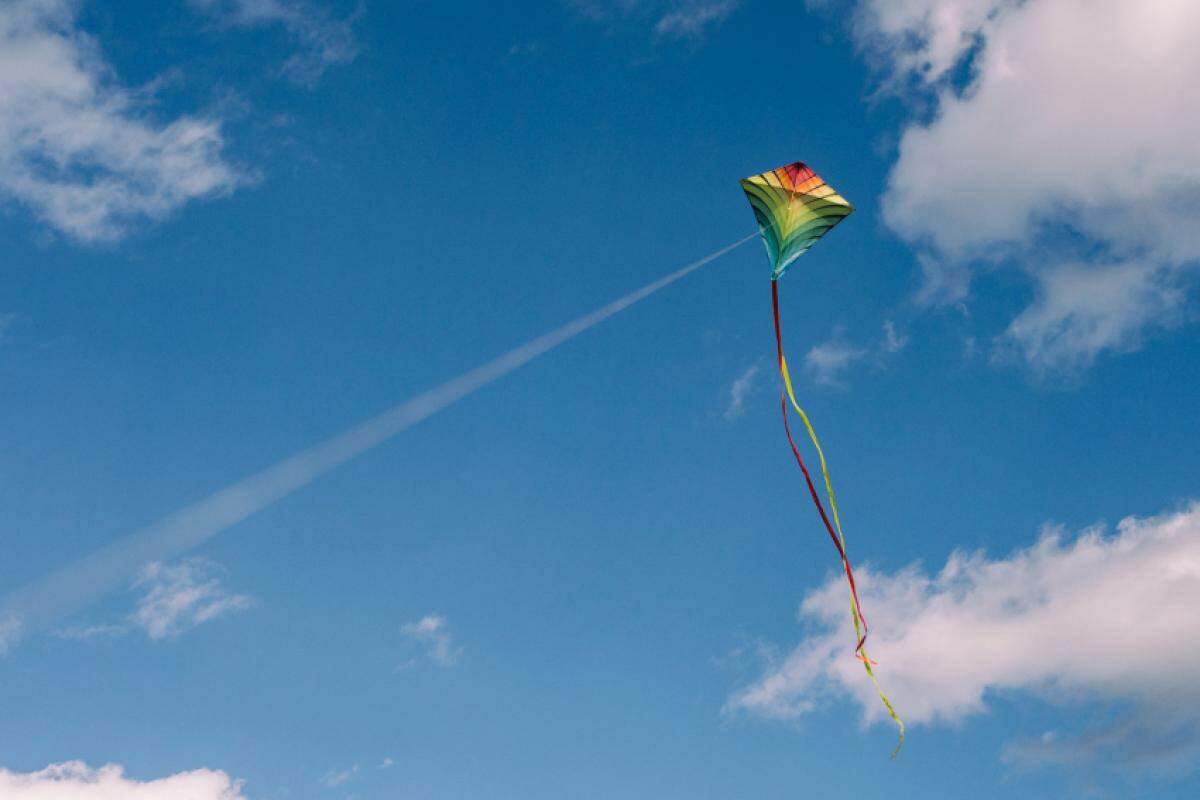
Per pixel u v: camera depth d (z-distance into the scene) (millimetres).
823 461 30188
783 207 26391
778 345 29953
